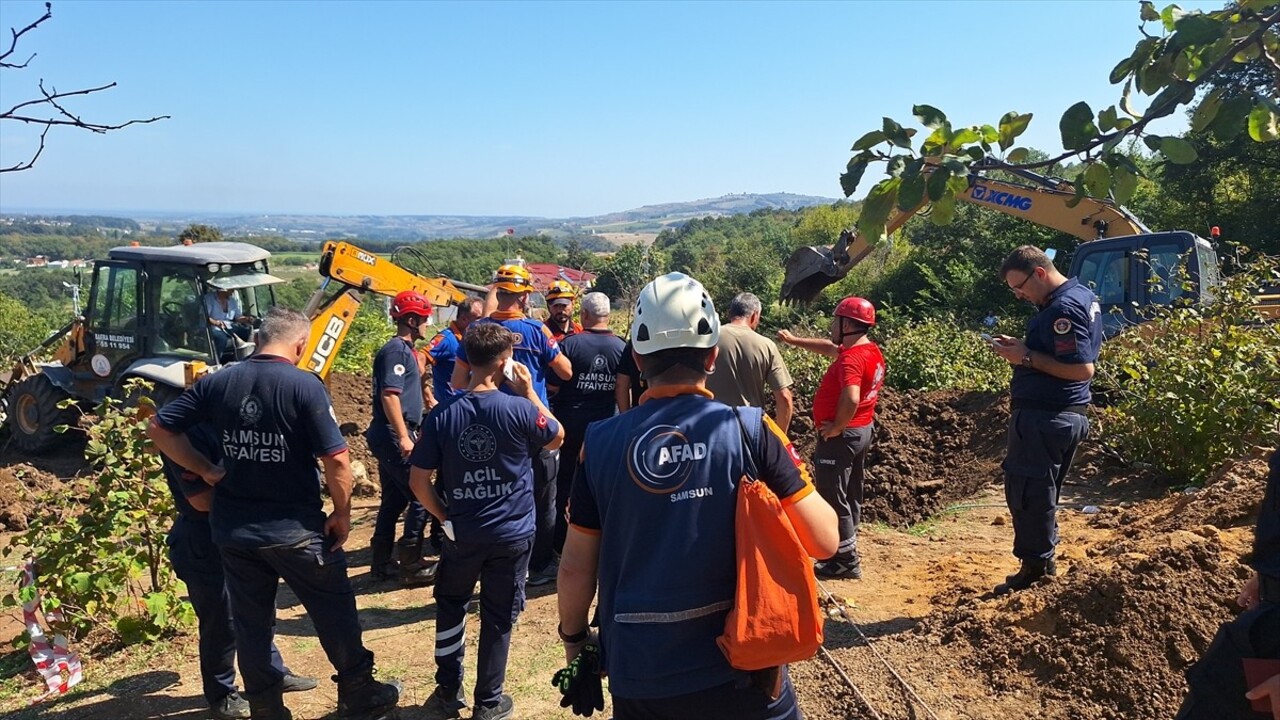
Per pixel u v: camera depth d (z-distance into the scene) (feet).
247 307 40.83
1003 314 75.51
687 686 7.63
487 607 14.02
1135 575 13.46
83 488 19.03
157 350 36.81
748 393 17.81
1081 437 15.61
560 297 23.66
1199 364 24.40
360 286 35.68
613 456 8.04
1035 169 7.54
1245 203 77.20
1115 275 38.55
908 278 93.09
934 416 33.99
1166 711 11.75
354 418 41.37
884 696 13.30
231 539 13.08
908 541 22.02
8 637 19.54
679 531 7.76
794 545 7.55
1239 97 7.20
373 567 21.56
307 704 14.99
